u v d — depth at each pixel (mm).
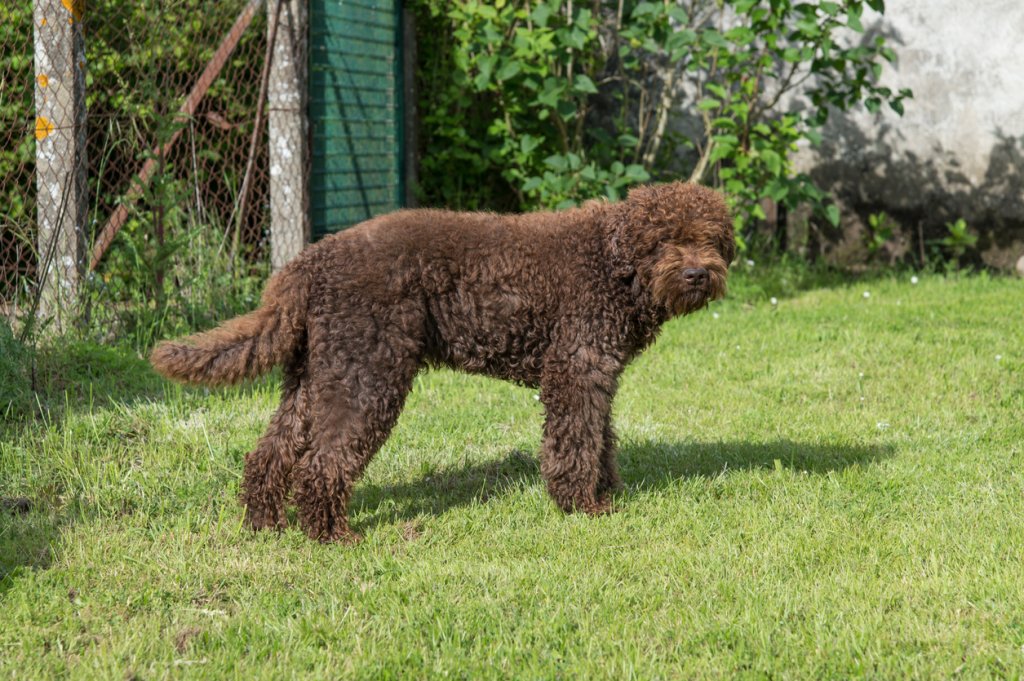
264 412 9383
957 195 16297
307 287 6750
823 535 6922
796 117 14445
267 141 13141
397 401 6801
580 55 15367
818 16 14195
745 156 14352
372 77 13688
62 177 10391
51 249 9969
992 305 13914
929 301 14281
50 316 10227
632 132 16516
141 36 11602
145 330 10789
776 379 10750
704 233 6961
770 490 7785
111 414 8836
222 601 6082
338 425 6719
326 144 12773
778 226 16797
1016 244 16203
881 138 16438
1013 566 6371
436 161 15180
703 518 7289
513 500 7621
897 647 5477
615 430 8344
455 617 5789
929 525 7027
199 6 12211
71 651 5453
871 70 14945
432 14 14672
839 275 16391
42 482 7707
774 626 5668
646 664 5344
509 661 5352
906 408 9914
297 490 6922
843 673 5234
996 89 15891
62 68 10227
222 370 6625
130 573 6375
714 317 13438
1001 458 8422
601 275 7094
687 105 16500
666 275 6875
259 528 7047
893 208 16562
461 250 6891
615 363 7230
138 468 8078
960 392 10289
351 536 6926
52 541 6785
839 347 11969
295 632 5605
